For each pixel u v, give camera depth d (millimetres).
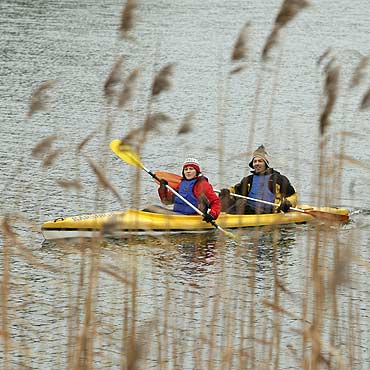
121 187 64312
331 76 26578
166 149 75500
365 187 62594
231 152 75812
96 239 28547
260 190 55812
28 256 33406
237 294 35375
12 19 154000
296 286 42469
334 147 31016
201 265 47688
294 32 149375
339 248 21297
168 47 133250
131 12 26641
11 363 32375
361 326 32938
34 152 29500
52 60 120500
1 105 93250
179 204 56062
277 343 28734
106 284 40594
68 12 164375
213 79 110938
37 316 37375
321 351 26969
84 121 86250
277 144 76812
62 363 32906
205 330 34000
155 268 46625
